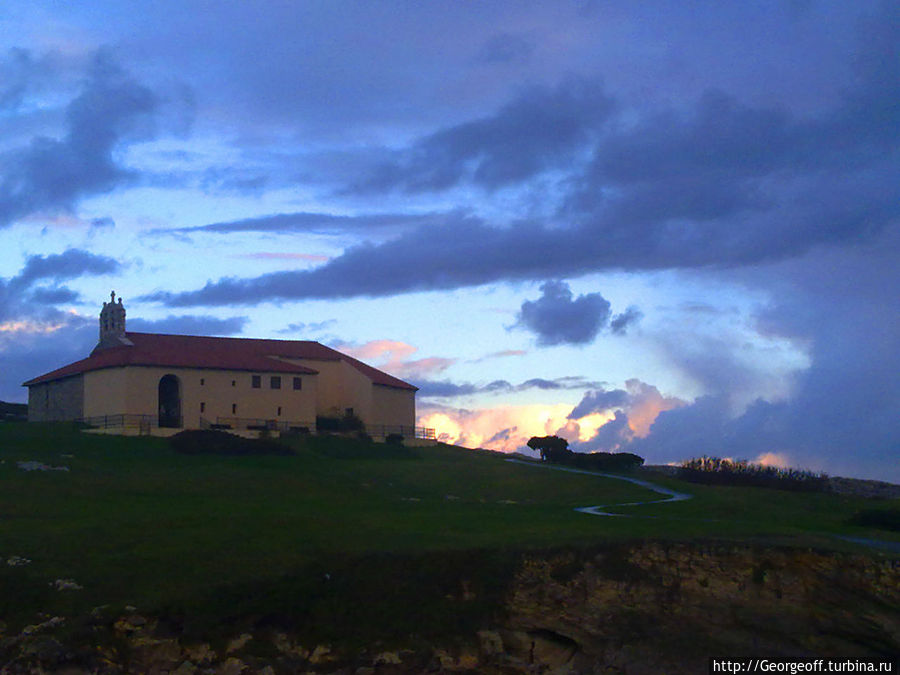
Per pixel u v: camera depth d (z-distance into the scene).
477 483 88.94
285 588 50.56
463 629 50.25
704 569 52.28
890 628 49.12
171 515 62.34
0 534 55.91
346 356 117.62
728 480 93.94
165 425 98.50
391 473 90.38
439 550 53.66
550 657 50.56
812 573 51.28
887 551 52.81
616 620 50.91
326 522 60.78
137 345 102.88
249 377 100.88
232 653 47.25
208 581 50.47
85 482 73.62
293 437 98.75
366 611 50.25
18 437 88.31
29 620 46.75
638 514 70.00
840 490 90.19
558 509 72.19
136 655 46.47
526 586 52.06
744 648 49.91
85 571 51.03
